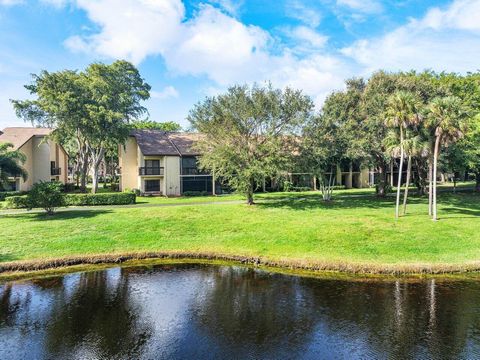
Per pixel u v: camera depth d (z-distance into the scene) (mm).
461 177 65812
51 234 20938
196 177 46125
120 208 30438
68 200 32094
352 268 16484
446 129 23531
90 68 42531
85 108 38750
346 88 39250
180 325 11359
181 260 18453
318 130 32344
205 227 23547
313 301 13211
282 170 30594
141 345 10102
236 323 11461
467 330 10992
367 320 11656
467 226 22766
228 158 29391
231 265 17672
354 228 22391
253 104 30344
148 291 14297
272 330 11016
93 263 17719
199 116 31234
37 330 10984
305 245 19469
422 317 11852
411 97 25016
